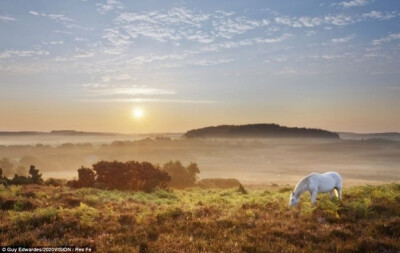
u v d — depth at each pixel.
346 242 9.81
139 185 30.41
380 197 16.86
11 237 10.86
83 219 12.62
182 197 25.89
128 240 10.46
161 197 25.81
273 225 11.97
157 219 13.31
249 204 16.92
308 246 9.48
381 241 9.72
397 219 11.75
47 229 11.62
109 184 30.98
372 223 11.75
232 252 9.18
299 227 11.59
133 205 18.06
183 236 10.79
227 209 15.75
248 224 12.09
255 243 9.88
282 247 9.57
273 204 16.95
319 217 12.87
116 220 13.24
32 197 20.77
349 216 12.75
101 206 17.56
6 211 15.23
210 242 10.06
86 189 25.56
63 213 13.62
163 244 9.95
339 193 16.58
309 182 15.52
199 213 14.46
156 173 33.50
